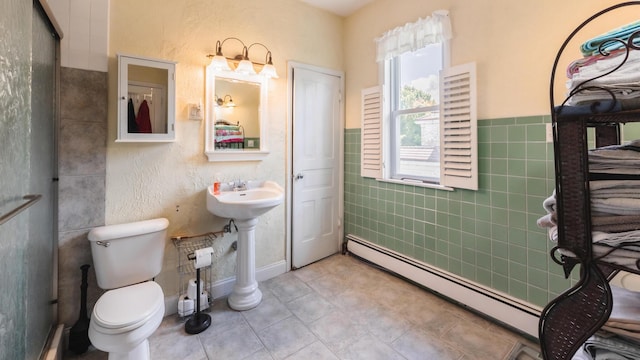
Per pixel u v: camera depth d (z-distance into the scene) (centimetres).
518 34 182
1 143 96
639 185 73
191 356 170
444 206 231
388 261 274
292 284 258
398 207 270
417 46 238
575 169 80
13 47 105
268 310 217
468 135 206
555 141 85
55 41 167
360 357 169
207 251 201
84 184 181
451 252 228
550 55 170
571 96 84
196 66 220
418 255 253
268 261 270
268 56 257
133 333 136
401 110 274
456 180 216
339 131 321
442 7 224
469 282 213
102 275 174
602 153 79
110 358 140
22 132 115
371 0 280
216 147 231
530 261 183
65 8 171
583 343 82
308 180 297
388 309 218
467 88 205
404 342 181
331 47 308
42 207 150
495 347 175
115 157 191
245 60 229
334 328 196
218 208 202
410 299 232
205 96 224
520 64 182
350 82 315
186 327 191
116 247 177
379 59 272
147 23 199
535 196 179
